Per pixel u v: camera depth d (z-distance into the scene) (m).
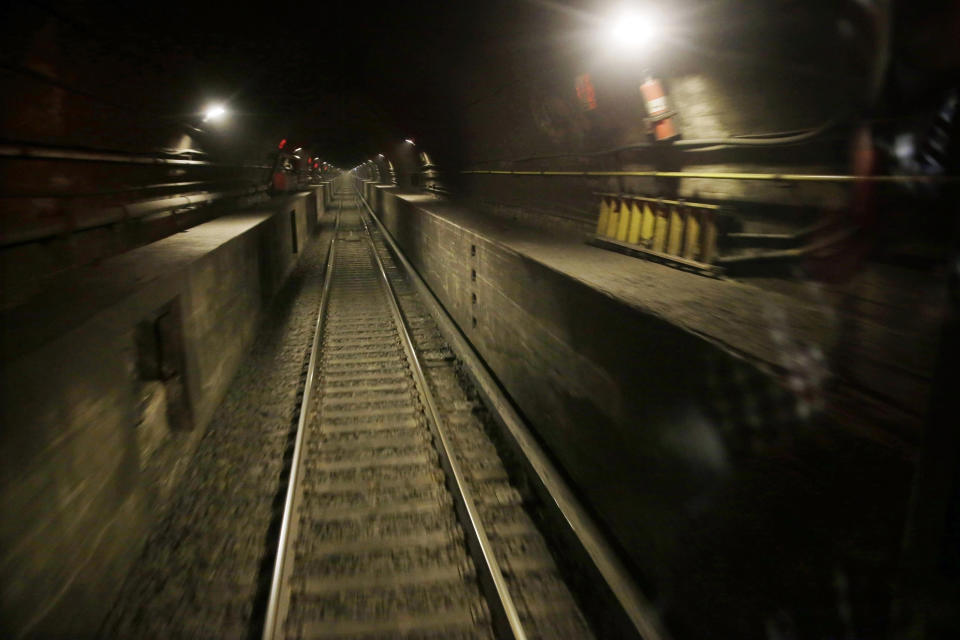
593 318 3.73
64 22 3.84
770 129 3.88
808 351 2.36
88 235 4.77
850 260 3.44
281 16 6.56
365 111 15.82
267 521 4.04
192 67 6.54
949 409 1.25
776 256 3.80
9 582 2.04
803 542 1.92
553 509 3.96
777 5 3.24
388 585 3.42
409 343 7.88
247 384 6.66
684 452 2.69
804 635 1.93
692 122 4.62
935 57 2.60
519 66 6.84
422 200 15.82
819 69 3.25
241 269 7.26
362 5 6.88
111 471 3.11
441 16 6.65
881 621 1.63
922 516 1.32
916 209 3.07
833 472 1.79
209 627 3.08
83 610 2.73
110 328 3.12
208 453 4.99
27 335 2.56
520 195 9.45
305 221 18.70
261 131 13.57
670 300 3.36
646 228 5.14
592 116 6.12
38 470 2.28
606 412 3.59
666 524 2.88
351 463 4.87
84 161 4.83
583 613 3.18
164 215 6.82
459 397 6.40
